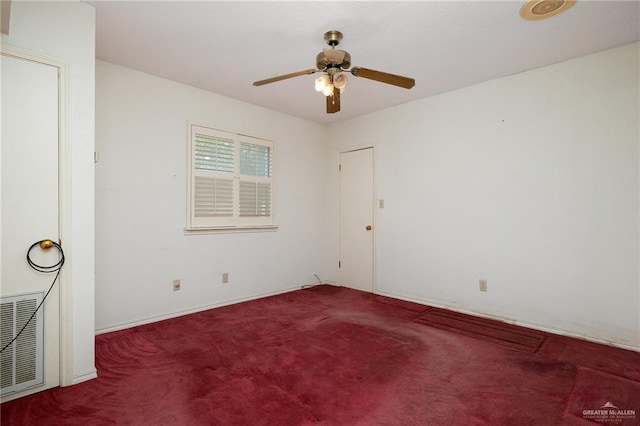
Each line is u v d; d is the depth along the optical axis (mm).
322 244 4949
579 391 1942
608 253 2658
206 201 3598
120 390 1945
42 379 1929
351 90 3576
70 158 2014
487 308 3342
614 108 2627
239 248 3900
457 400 1851
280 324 3125
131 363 2297
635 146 2539
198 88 3523
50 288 1954
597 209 2707
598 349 2551
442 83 3383
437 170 3725
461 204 3529
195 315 3385
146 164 3145
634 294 2545
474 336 2832
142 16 2195
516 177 3143
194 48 2658
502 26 2309
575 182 2814
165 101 3277
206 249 3596
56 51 1958
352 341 2713
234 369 2211
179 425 1626
